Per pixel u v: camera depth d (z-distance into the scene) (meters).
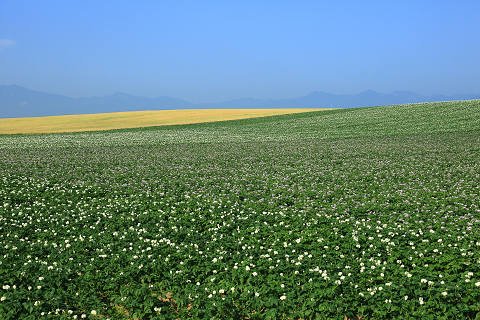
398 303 10.41
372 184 24.77
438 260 12.58
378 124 64.44
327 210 18.92
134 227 17.52
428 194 21.44
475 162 31.64
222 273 12.62
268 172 30.41
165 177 28.59
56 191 24.11
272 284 11.71
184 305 11.19
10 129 81.25
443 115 66.25
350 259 13.06
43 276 12.59
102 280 12.52
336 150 41.75
